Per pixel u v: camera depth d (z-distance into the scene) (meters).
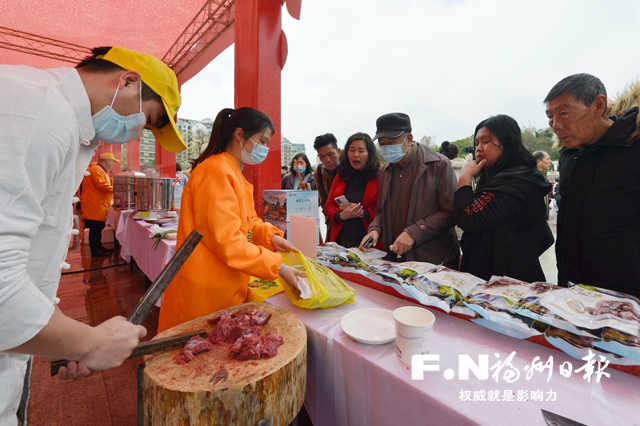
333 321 1.02
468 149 1.85
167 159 6.10
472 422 0.57
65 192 0.72
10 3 4.14
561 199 1.32
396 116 1.57
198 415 0.64
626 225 1.08
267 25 2.45
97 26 4.66
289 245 1.24
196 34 4.50
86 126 0.72
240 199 1.15
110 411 1.61
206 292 1.12
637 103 1.11
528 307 0.87
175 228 2.75
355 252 1.54
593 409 0.60
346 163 2.15
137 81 0.78
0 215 0.49
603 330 0.73
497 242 1.35
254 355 0.76
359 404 0.81
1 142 0.49
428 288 1.05
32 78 0.59
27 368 0.83
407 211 1.69
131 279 3.66
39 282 0.72
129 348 0.66
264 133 1.23
